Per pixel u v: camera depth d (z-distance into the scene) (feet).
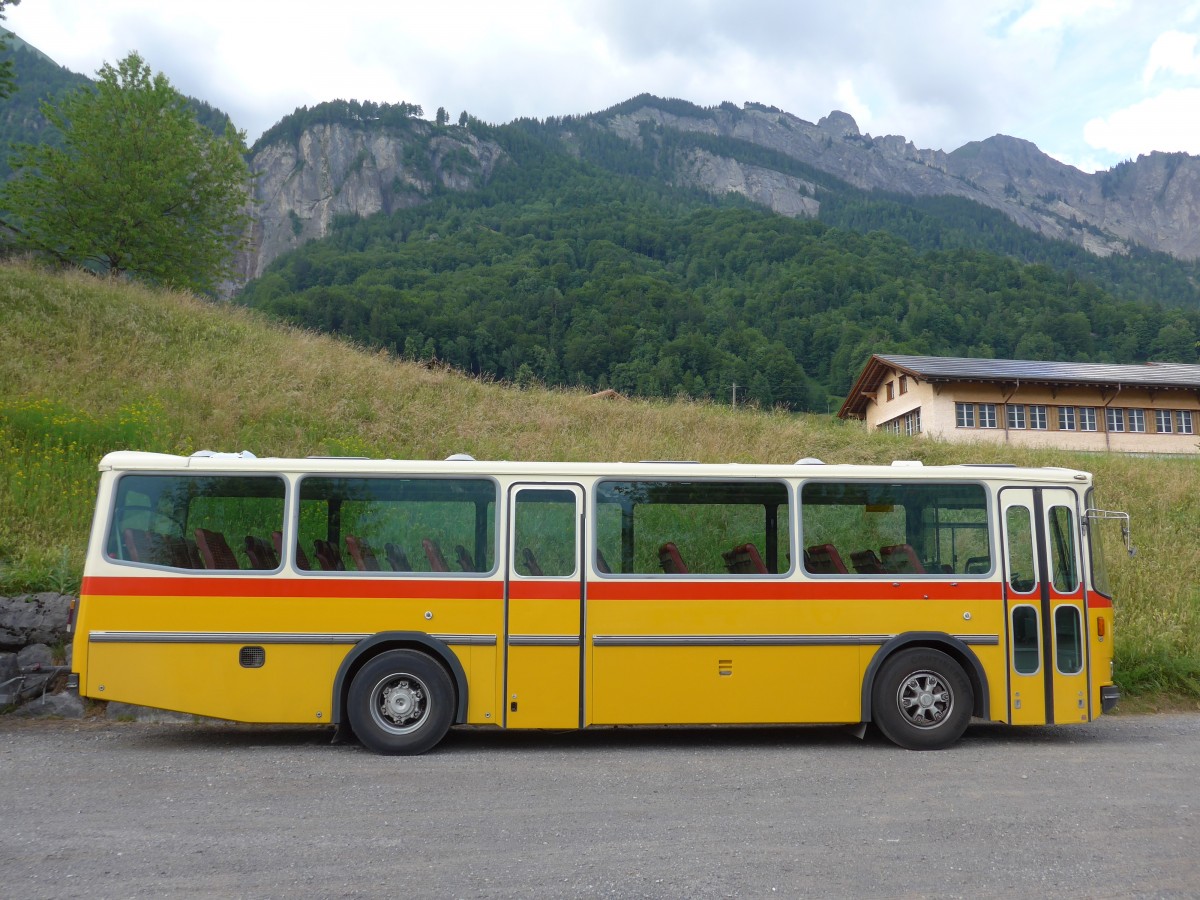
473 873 16.34
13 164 103.09
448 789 22.52
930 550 29.53
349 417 62.95
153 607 27.32
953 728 28.50
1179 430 139.23
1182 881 16.17
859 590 28.96
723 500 29.14
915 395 141.38
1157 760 26.48
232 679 27.22
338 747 28.12
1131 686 36.78
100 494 27.89
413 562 28.02
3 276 78.28
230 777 23.57
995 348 365.40
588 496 28.73
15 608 33.09
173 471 28.07
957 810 20.70
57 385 58.70
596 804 21.12
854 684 28.63
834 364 337.11
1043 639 29.43
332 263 561.84
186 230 110.52
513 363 294.25
